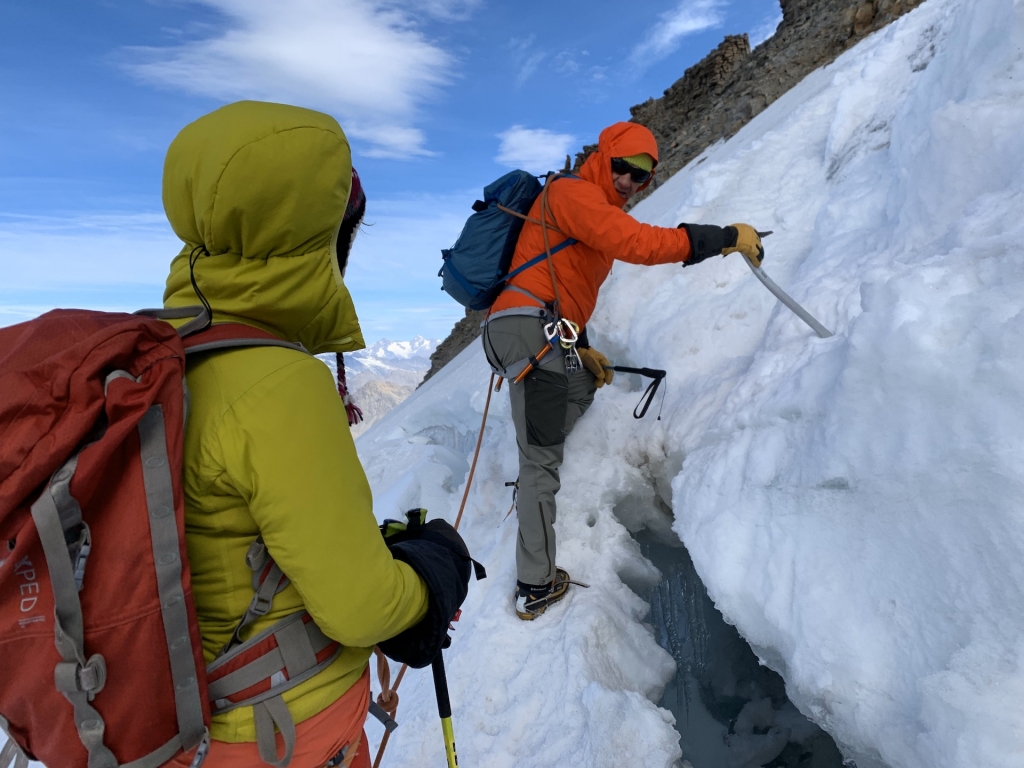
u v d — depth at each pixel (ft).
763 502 5.91
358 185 3.60
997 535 3.93
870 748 4.40
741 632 5.80
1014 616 3.72
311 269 3.08
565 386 7.61
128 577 2.53
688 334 9.87
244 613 3.07
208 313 2.95
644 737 6.02
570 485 9.41
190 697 2.77
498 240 7.59
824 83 22.15
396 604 3.08
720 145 36.99
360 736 4.15
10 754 3.33
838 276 7.80
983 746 3.51
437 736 7.09
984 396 4.27
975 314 4.60
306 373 2.93
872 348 5.13
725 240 6.86
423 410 22.90
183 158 2.89
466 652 7.84
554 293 7.37
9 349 2.63
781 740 6.46
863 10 33.50
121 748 2.66
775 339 7.73
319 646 3.28
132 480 2.53
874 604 4.56
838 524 5.06
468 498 11.62
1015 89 6.64
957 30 8.51
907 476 4.59
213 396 2.80
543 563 7.79
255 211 2.79
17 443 2.32
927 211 6.98
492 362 7.84
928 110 8.63
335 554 2.80
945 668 3.93
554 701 6.76
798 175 12.30
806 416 6.00
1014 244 4.77
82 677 2.46
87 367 2.41
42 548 2.39
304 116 2.91
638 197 48.42
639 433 9.37
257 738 3.14
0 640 2.47
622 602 8.16
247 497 2.78
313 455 2.77
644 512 9.53
